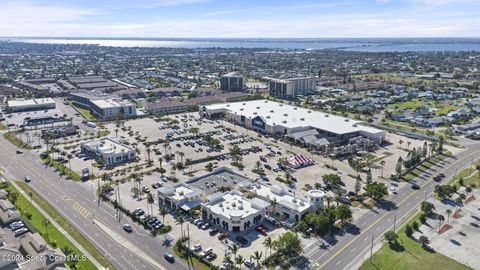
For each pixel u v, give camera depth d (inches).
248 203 6879.9
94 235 6072.8
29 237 5541.3
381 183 7657.5
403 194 7805.1
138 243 5885.8
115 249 5708.7
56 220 6491.1
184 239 5910.4
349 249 5792.3
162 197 7229.3
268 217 6668.3
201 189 7642.7
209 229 6348.4
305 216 6481.3
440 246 5880.9
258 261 5221.5
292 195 7190.0
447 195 7667.3
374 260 5506.9
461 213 6948.8
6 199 6939.0
